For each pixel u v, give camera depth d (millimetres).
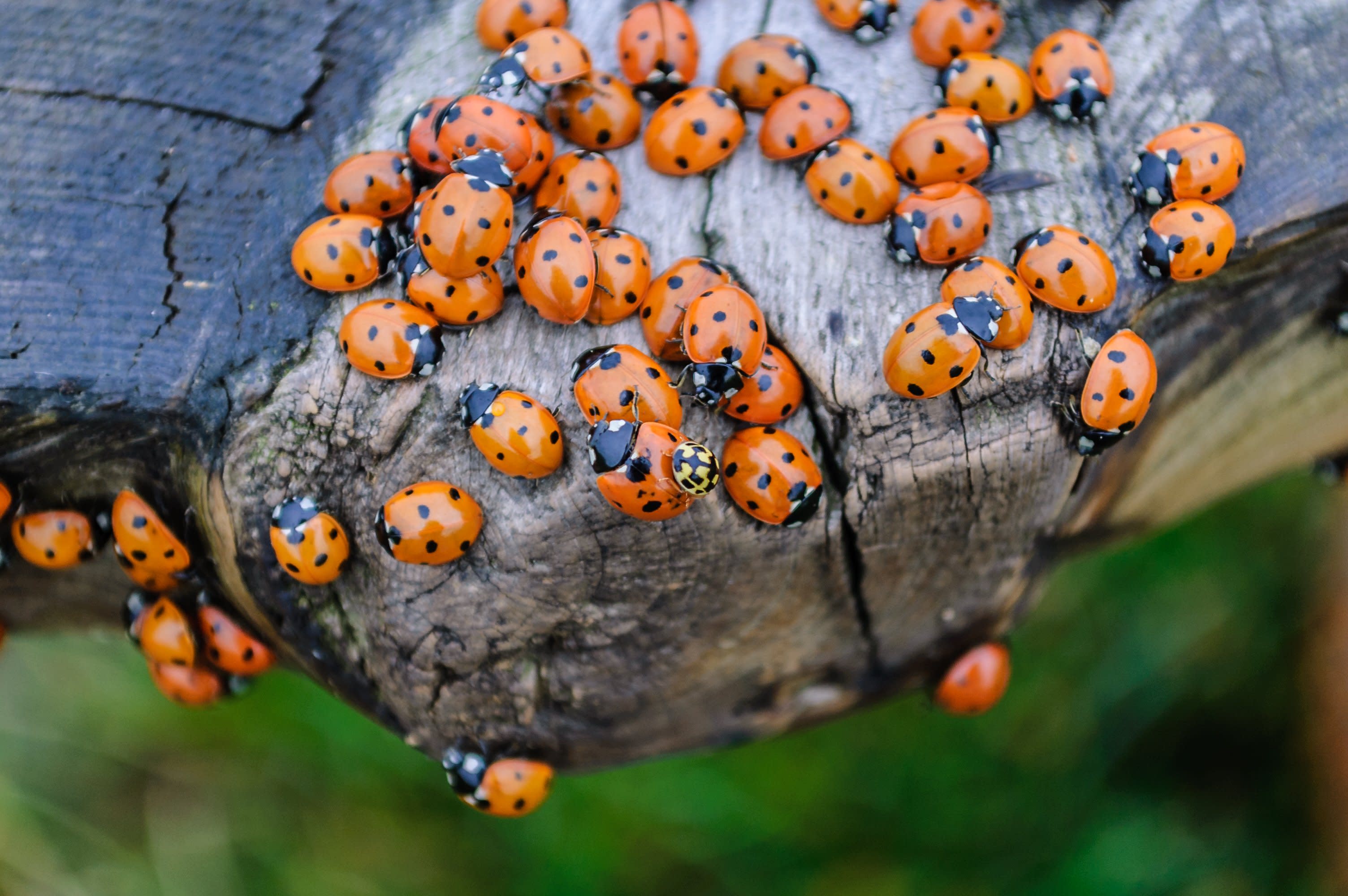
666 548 166
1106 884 243
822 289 167
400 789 258
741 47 175
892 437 165
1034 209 169
